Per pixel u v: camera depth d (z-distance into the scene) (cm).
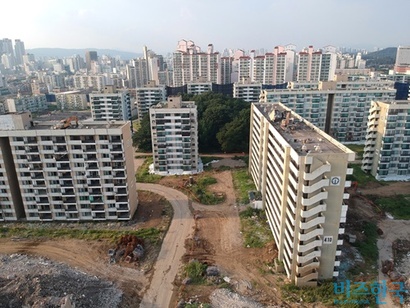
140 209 8750
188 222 8025
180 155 11419
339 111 14675
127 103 19250
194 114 10975
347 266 6181
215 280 5859
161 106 11675
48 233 7600
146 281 5909
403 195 9306
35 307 4709
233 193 9662
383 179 10488
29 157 7638
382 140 10175
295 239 5400
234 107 16075
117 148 7550
